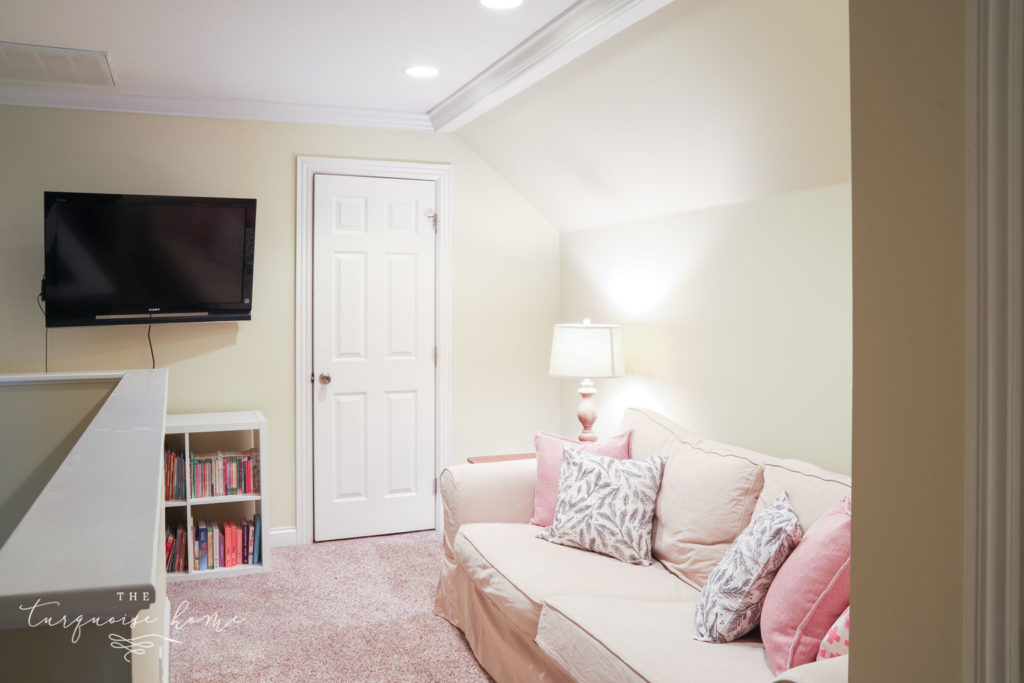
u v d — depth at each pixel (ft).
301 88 12.57
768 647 6.21
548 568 8.64
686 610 7.56
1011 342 2.78
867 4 3.45
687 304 11.64
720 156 9.88
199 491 12.80
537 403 15.83
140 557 2.58
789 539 6.61
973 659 2.92
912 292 3.26
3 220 12.44
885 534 3.42
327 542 14.44
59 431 9.75
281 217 13.93
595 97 10.44
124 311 12.57
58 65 11.10
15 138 12.46
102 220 12.21
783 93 8.16
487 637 9.34
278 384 14.05
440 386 15.06
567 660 7.12
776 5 7.16
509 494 10.87
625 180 12.10
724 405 10.86
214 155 13.51
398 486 14.96
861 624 3.56
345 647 10.05
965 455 2.96
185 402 13.50
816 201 9.09
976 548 2.90
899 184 3.31
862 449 3.54
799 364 9.45
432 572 12.87
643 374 12.91
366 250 14.52
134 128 13.05
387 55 10.74
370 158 14.42
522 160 13.91
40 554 2.60
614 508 9.25
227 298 13.20
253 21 9.34
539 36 9.64
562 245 15.75
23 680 2.64
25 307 12.57
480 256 15.26
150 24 9.44
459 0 8.63
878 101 3.41
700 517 8.55
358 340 14.56
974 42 2.87
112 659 2.70
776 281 9.78
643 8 7.85
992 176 2.81
